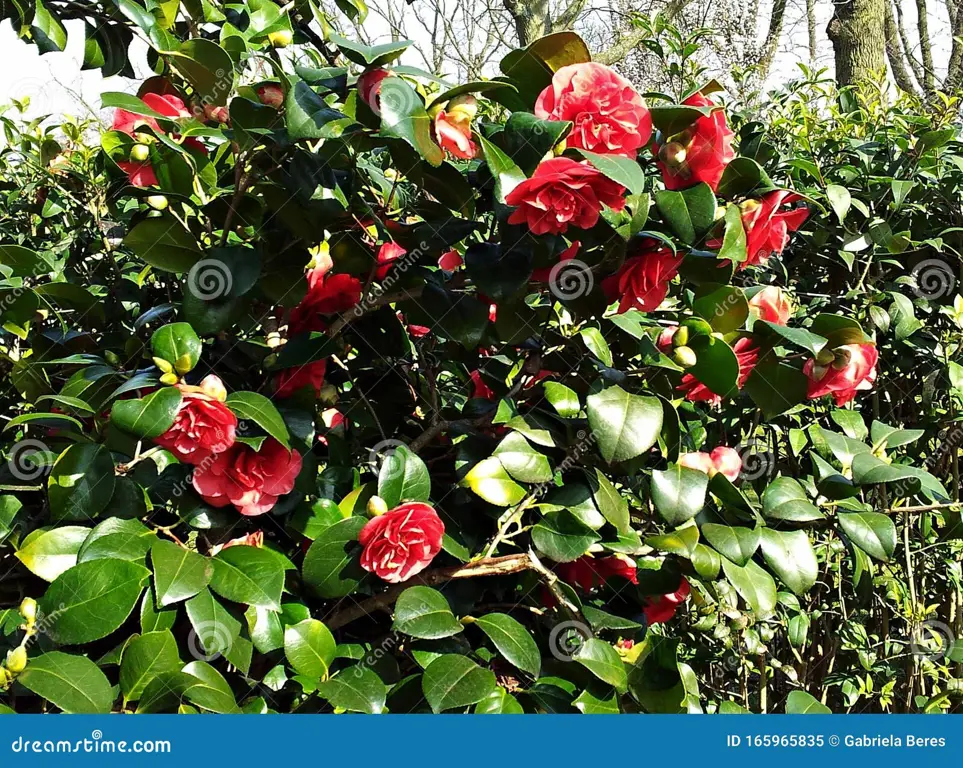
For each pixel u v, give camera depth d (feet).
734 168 3.40
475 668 3.18
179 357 3.05
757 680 6.57
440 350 4.32
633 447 3.19
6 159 6.72
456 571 3.42
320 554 3.26
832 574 6.34
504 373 4.14
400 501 3.36
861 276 6.07
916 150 6.18
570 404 3.38
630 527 3.91
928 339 6.06
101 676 2.80
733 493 3.56
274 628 3.15
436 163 3.07
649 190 4.20
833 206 5.15
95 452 3.14
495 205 3.30
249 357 3.72
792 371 3.54
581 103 3.08
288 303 3.54
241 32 3.94
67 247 5.76
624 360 3.92
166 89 3.89
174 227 3.34
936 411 6.07
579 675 3.59
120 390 2.97
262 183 3.34
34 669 2.77
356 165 3.63
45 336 4.10
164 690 2.93
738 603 5.52
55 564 3.10
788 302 3.64
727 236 3.20
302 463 3.44
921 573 6.22
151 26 3.50
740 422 5.73
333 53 4.25
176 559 3.04
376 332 3.92
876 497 5.69
